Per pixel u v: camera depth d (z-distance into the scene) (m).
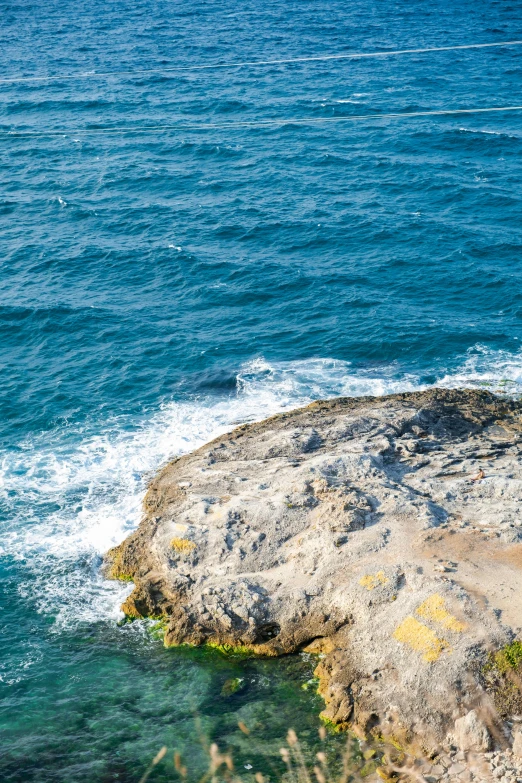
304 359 44.53
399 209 64.62
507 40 138.38
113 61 125.81
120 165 76.94
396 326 47.16
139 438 37.94
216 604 26.34
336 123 90.19
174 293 52.44
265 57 126.75
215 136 85.88
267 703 23.84
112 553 30.64
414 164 75.50
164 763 21.97
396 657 23.44
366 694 23.00
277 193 69.00
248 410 39.81
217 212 64.81
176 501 31.50
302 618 25.83
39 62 126.19
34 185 72.12
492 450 33.28
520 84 106.56
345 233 60.22
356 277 53.38
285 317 49.06
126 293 52.53
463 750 21.08
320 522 28.41
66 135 87.38
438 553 26.45
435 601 24.16
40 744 22.92
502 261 55.31
